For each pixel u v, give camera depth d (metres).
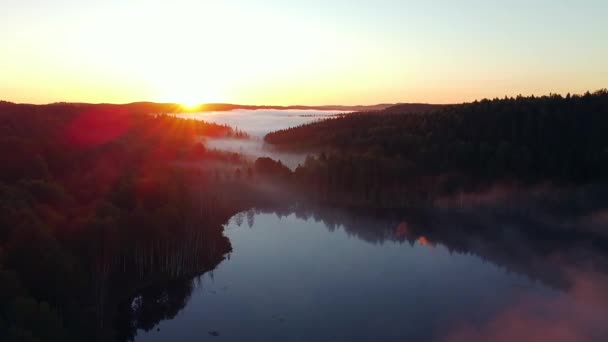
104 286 58.38
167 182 91.31
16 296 40.84
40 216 63.22
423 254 84.88
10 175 91.88
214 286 66.44
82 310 49.53
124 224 65.62
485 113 164.12
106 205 69.25
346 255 83.69
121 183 87.44
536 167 132.25
